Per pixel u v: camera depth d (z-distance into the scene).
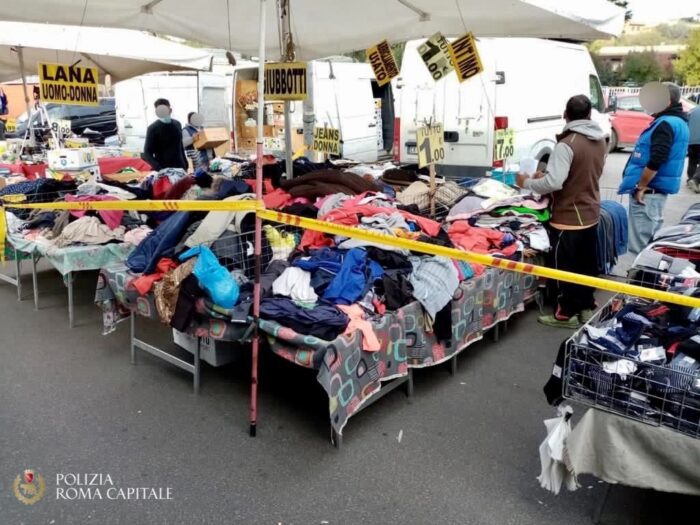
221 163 6.88
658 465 2.22
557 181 4.27
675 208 8.80
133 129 12.86
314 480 2.79
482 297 3.92
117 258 4.66
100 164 6.91
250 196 4.17
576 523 2.50
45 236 4.96
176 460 2.94
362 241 3.71
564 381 2.39
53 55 8.01
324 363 2.80
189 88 12.98
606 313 2.89
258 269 3.04
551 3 3.75
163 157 7.75
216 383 3.77
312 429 3.23
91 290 5.65
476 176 8.09
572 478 2.35
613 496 2.67
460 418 3.35
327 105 10.37
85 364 4.03
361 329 2.99
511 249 4.29
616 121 14.55
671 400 2.17
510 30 5.01
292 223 3.15
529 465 2.90
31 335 4.54
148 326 4.75
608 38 4.59
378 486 2.74
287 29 4.75
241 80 10.48
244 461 2.94
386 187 5.14
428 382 3.80
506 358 4.16
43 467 2.87
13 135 13.82
